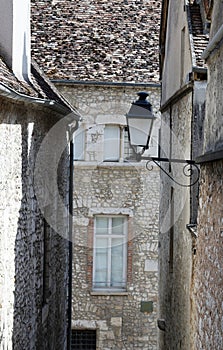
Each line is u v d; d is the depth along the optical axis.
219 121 8.84
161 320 15.46
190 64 11.76
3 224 9.02
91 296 16.89
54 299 13.61
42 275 12.31
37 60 18.30
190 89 11.73
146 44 18.97
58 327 14.37
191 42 11.66
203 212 9.73
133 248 16.23
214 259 8.66
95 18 19.45
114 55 18.62
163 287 15.52
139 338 17.59
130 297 17.20
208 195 9.33
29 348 10.95
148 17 19.67
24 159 10.41
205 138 10.02
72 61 18.36
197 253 10.16
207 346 8.99
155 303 17.22
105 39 18.97
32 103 10.23
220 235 8.32
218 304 8.23
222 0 9.12
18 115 9.89
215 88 9.27
